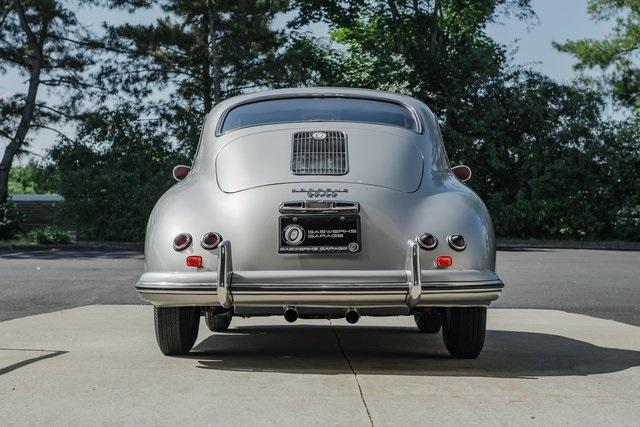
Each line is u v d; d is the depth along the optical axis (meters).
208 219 4.46
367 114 5.05
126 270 14.68
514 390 3.94
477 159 30.03
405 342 5.96
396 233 4.41
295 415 3.39
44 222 36.38
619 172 28.67
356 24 37.38
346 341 6.00
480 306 4.66
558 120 30.14
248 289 4.31
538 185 28.81
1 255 20.48
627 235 28.92
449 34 36.25
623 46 32.72
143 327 6.53
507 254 21.17
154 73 30.88
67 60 29.95
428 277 4.35
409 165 4.72
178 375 4.28
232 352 5.29
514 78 31.03
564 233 29.50
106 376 4.23
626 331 6.67
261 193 4.50
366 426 3.23
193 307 5.02
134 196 27.92
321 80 33.53
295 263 4.37
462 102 30.52
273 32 30.36
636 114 30.00
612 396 3.82
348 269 4.37
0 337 5.87
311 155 4.68
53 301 9.56
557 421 3.34
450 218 4.47
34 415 3.38
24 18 29.59
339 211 4.40
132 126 30.34
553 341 5.98
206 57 30.00
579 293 11.10
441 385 4.05
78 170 28.44
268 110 5.11
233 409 3.49
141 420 3.30
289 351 5.37
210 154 4.93
